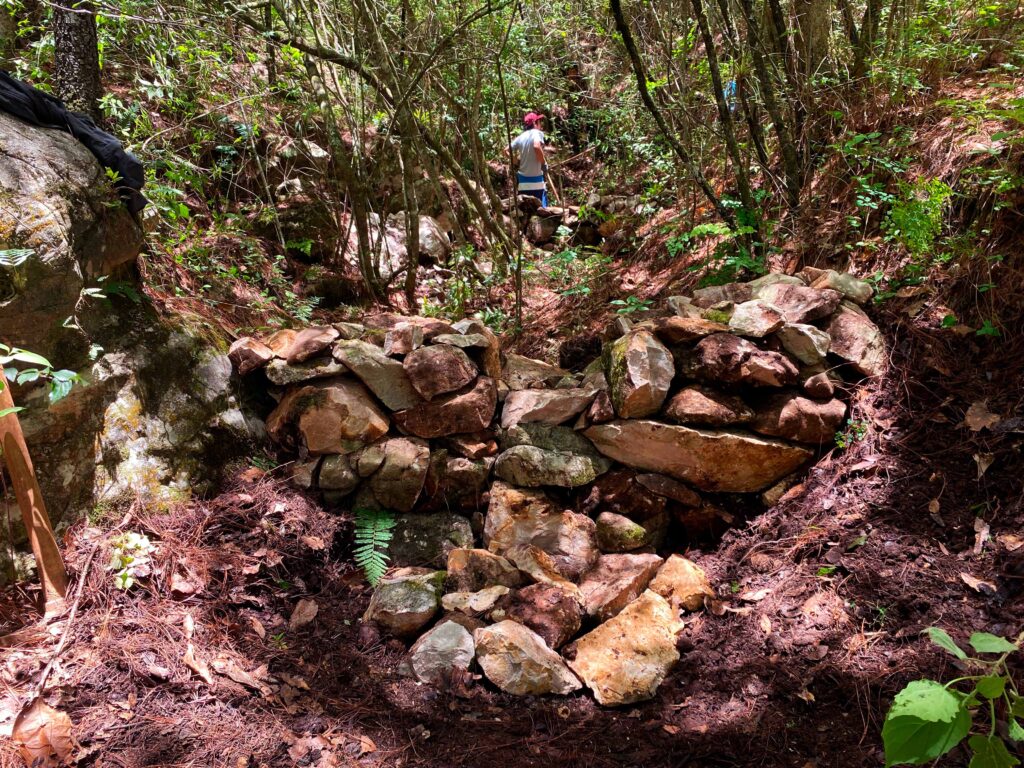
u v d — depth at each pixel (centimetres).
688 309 361
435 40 500
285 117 559
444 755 236
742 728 240
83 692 232
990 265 340
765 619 279
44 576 256
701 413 322
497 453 347
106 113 413
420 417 341
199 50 459
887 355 340
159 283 377
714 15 499
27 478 254
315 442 335
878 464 313
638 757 235
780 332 337
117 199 318
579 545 322
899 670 243
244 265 463
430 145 512
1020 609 248
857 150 418
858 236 402
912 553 280
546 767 232
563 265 519
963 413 313
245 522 312
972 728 213
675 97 523
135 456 303
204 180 502
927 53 435
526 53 678
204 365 341
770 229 437
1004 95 403
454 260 541
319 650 276
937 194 356
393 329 350
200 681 246
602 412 337
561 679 266
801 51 471
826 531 301
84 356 294
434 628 280
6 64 457
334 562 321
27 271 268
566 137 778
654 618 283
